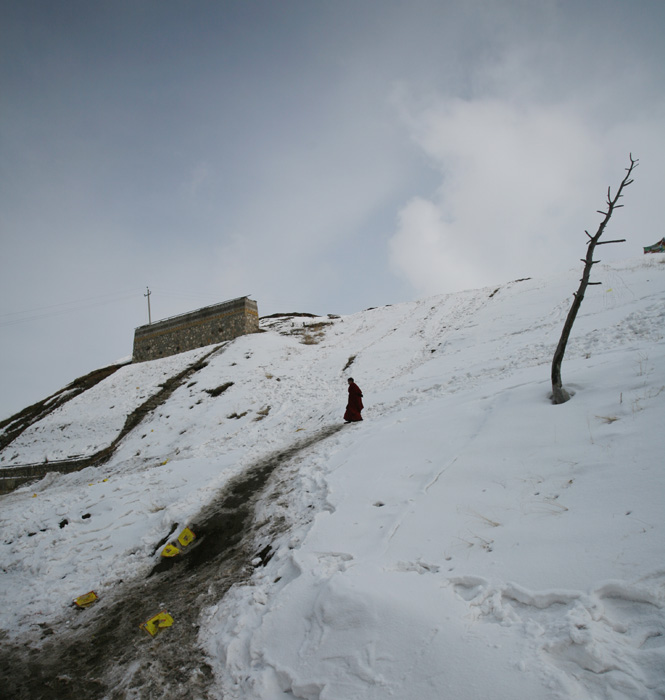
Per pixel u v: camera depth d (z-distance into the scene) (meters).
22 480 19.23
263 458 10.12
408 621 3.08
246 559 5.60
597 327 13.11
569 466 4.45
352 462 7.13
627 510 3.41
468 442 5.94
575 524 3.51
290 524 6.01
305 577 4.29
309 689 3.05
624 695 2.11
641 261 23.89
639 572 2.75
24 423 28.22
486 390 8.53
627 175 5.71
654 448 4.10
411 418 8.53
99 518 8.22
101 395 27.94
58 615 5.49
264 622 3.93
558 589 2.87
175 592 5.34
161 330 36.72
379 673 2.84
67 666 4.41
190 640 4.29
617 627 2.49
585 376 6.63
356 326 32.84
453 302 30.45
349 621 3.34
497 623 2.84
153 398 24.45
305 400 18.73
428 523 4.42
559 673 2.33
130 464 16.89
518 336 16.98
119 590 5.82
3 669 4.59
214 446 15.45
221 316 33.94
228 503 7.66
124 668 4.14
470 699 2.38
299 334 33.28
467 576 3.35
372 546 4.38
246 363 26.08
